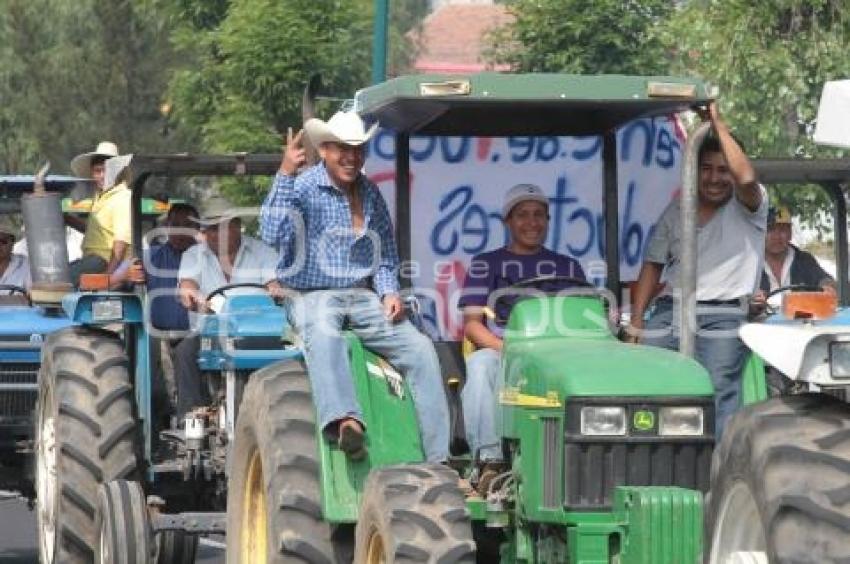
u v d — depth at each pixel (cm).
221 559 2961
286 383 1948
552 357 1734
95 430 2386
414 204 2289
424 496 1705
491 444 1819
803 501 1258
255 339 2453
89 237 3084
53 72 8238
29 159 8206
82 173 3244
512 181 2302
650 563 1619
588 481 1688
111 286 2591
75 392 2409
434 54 11562
